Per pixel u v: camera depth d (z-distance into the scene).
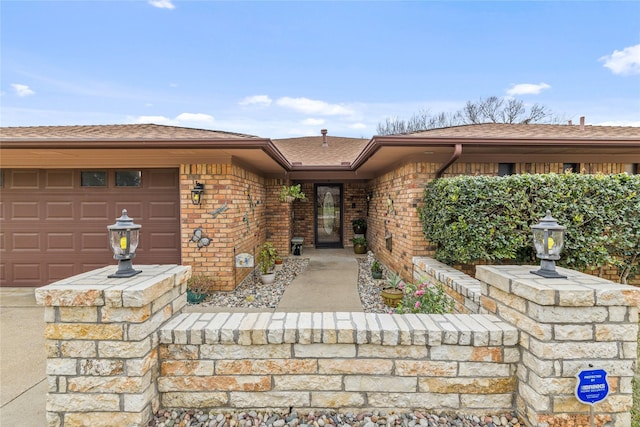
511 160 5.75
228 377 2.35
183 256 5.81
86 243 6.14
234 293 5.88
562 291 2.03
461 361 2.31
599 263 4.30
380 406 2.35
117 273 2.39
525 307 2.21
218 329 2.33
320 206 11.49
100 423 2.12
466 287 3.43
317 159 11.63
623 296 2.03
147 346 2.17
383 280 6.79
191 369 2.34
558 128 7.34
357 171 8.85
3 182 6.14
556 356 2.04
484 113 24.53
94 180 6.12
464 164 5.73
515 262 4.90
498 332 2.29
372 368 2.34
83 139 4.88
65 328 2.10
